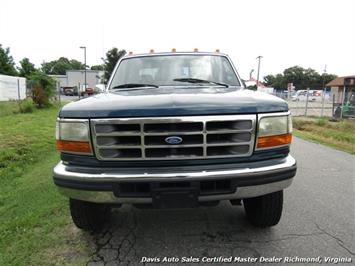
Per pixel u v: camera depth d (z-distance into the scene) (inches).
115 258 104.7
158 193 90.0
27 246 112.8
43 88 765.3
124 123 88.4
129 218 136.0
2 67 2086.6
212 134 90.0
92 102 96.9
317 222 130.7
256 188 92.8
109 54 1544.0
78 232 123.2
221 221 131.6
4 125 429.7
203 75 145.6
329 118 678.5
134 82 144.4
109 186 90.4
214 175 88.7
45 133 374.0
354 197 161.0
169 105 88.7
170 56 155.6
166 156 90.2
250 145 92.4
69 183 93.8
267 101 95.6
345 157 262.5
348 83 807.1
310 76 3518.7
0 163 230.7
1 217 139.7
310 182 186.9
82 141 92.1
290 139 98.9
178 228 126.0
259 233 120.9
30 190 174.1
